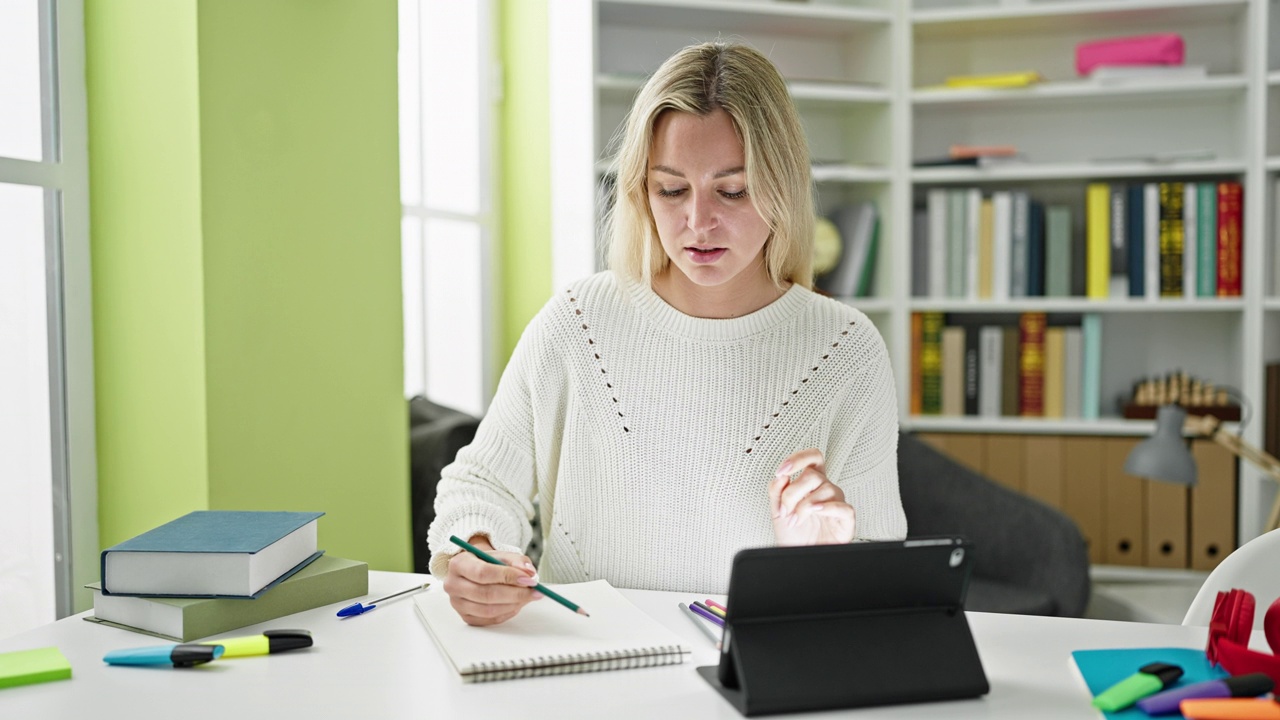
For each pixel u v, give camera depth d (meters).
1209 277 3.14
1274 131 3.12
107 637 1.04
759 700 0.84
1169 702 0.83
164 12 1.69
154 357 1.75
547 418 1.38
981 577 2.73
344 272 2.06
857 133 3.48
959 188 3.46
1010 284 3.27
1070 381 3.24
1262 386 3.11
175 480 1.75
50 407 1.73
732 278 1.29
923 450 2.84
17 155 1.64
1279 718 0.79
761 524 1.33
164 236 1.73
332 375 2.04
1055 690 0.90
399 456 2.25
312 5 1.95
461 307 3.16
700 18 3.24
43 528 1.72
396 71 2.20
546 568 1.42
